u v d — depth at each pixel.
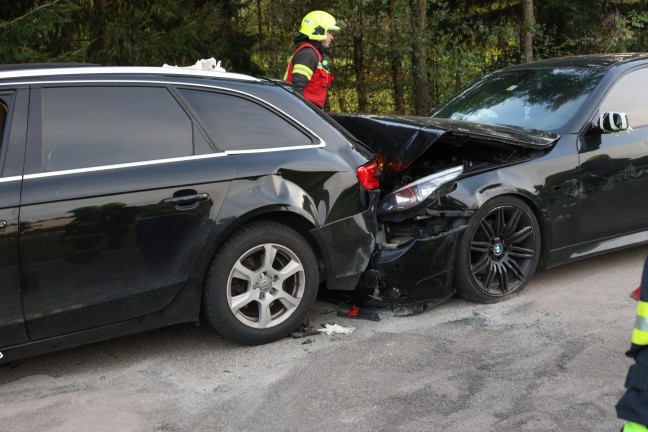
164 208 3.76
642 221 5.50
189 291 3.90
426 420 3.28
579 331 4.32
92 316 3.66
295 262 4.21
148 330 4.26
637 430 1.96
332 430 3.21
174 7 11.36
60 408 3.48
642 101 5.57
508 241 4.93
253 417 3.36
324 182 4.23
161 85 3.97
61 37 10.59
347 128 5.35
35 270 3.49
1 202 3.41
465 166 4.89
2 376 3.89
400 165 4.73
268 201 4.01
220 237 3.91
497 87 6.13
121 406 3.49
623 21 15.94
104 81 3.85
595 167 5.19
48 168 3.57
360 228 4.38
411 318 4.64
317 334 4.38
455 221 4.68
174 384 3.74
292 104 4.34
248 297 4.10
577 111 5.30
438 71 13.86
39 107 3.65
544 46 15.28
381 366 3.88
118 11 11.04
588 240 5.27
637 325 1.99
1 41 8.33
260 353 4.11
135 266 3.73
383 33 13.63
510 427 3.20
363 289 4.72
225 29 13.53
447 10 14.98
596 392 3.52
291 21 13.87
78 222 3.56
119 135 3.79
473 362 3.91
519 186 4.83
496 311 4.73
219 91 4.13
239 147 4.05
